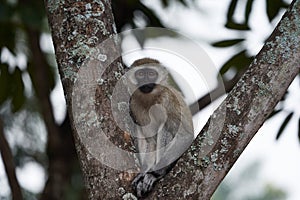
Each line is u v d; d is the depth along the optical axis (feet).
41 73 46.14
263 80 25.21
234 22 40.45
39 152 53.72
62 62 26.61
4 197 50.83
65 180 45.60
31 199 52.85
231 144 25.07
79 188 45.80
